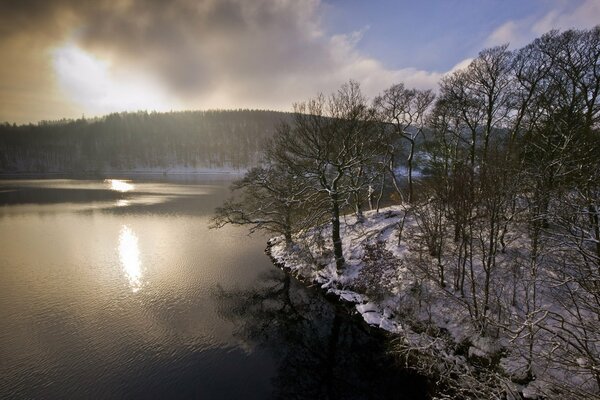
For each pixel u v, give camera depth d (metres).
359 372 14.31
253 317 18.48
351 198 29.72
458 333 14.37
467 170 15.24
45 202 56.22
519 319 12.75
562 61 18.19
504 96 21.27
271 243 31.52
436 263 17.97
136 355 14.62
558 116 18.02
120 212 47.00
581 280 8.30
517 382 11.21
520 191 14.08
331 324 18.22
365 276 19.83
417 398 12.65
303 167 21.05
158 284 22.39
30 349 14.82
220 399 12.29
